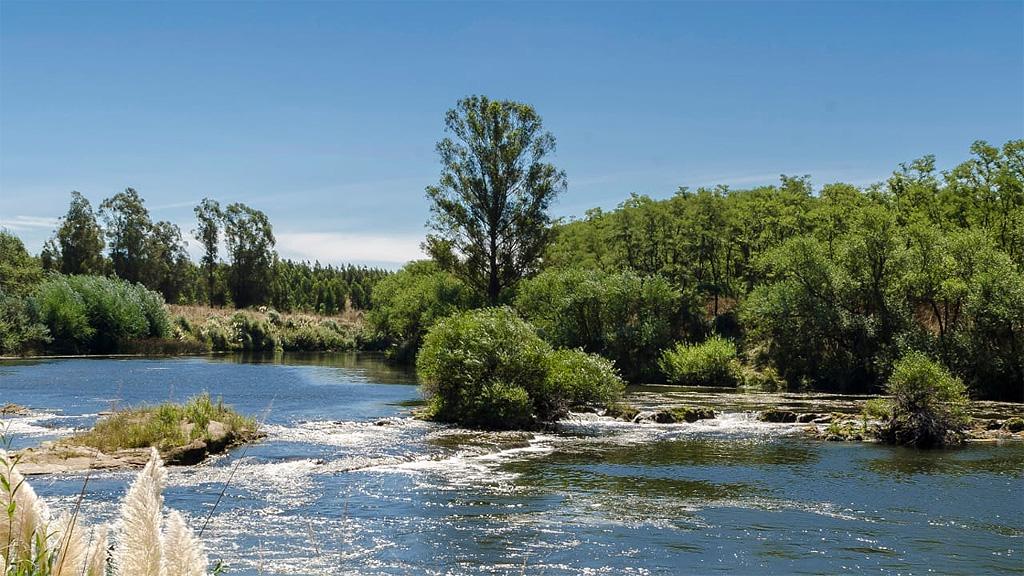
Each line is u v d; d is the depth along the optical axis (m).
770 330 49.84
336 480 17.14
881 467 20.09
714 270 68.25
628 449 22.80
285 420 26.81
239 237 109.75
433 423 26.97
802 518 14.66
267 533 12.66
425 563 11.47
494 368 27.78
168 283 106.12
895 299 46.97
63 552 2.12
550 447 22.95
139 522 2.01
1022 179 57.94
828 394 41.69
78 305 60.81
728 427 28.03
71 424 23.94
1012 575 11.45
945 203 63.03
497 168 59.78
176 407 22.83
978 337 41.78
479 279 61.91
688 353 48.66
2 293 59.28
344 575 10.72
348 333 85.50
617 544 12.73
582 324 54.03
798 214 63.16
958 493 16.95
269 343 77.44
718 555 12.24
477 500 15.64
